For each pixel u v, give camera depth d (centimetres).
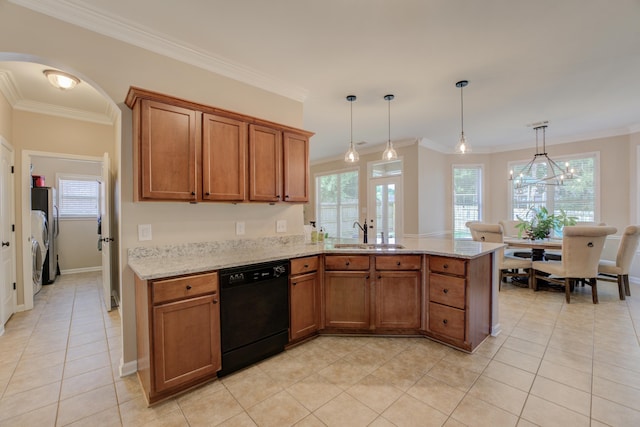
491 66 278
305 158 303
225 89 273
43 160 567
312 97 351
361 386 202
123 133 220
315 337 281
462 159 637
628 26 217
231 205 279
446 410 177
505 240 466
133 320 223
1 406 184
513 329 295
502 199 621
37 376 218
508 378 210
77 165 597
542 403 182
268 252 269
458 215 639
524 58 264
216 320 209
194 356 198
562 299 394
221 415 175
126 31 217
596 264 372
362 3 192
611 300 388
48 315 345
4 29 180
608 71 289
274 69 283
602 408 177
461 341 250
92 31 207
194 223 256
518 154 600
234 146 248
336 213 723
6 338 283
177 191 218
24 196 357
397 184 588
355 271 277
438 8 198
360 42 238
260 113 298
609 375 212
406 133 518
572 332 287
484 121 450
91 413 178
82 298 413
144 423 169
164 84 238
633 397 187
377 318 278
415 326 276
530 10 199
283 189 284
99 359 244
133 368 223
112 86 216
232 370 219
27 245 361
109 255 368
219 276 210
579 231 365
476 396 190
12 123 345
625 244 377
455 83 315
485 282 273
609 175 496
